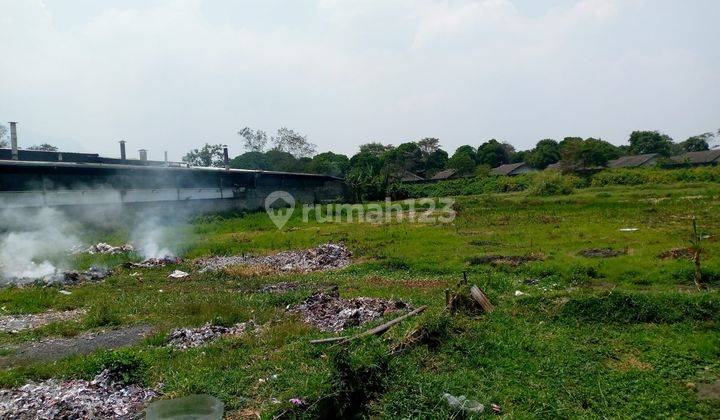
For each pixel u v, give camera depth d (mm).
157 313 12664
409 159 90125
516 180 59000
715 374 7535
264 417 6531
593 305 10578
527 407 6730
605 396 6930
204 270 19250
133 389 7824
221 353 9242
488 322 10109
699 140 100000
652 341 8883
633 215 28391
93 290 15820
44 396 7438
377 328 9680
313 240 26047
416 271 17391
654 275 13727
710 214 27031
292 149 81312
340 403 6852
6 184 25031
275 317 11719
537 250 19359
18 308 13477
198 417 6762
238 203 42625
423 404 6719
